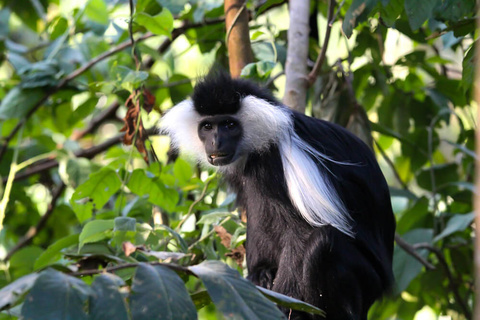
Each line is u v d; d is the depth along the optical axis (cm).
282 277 700
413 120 1080
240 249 764
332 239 670
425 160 1041
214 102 751
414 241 893
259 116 723
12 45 1116
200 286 880
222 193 897
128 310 388
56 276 361
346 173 708
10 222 1191
